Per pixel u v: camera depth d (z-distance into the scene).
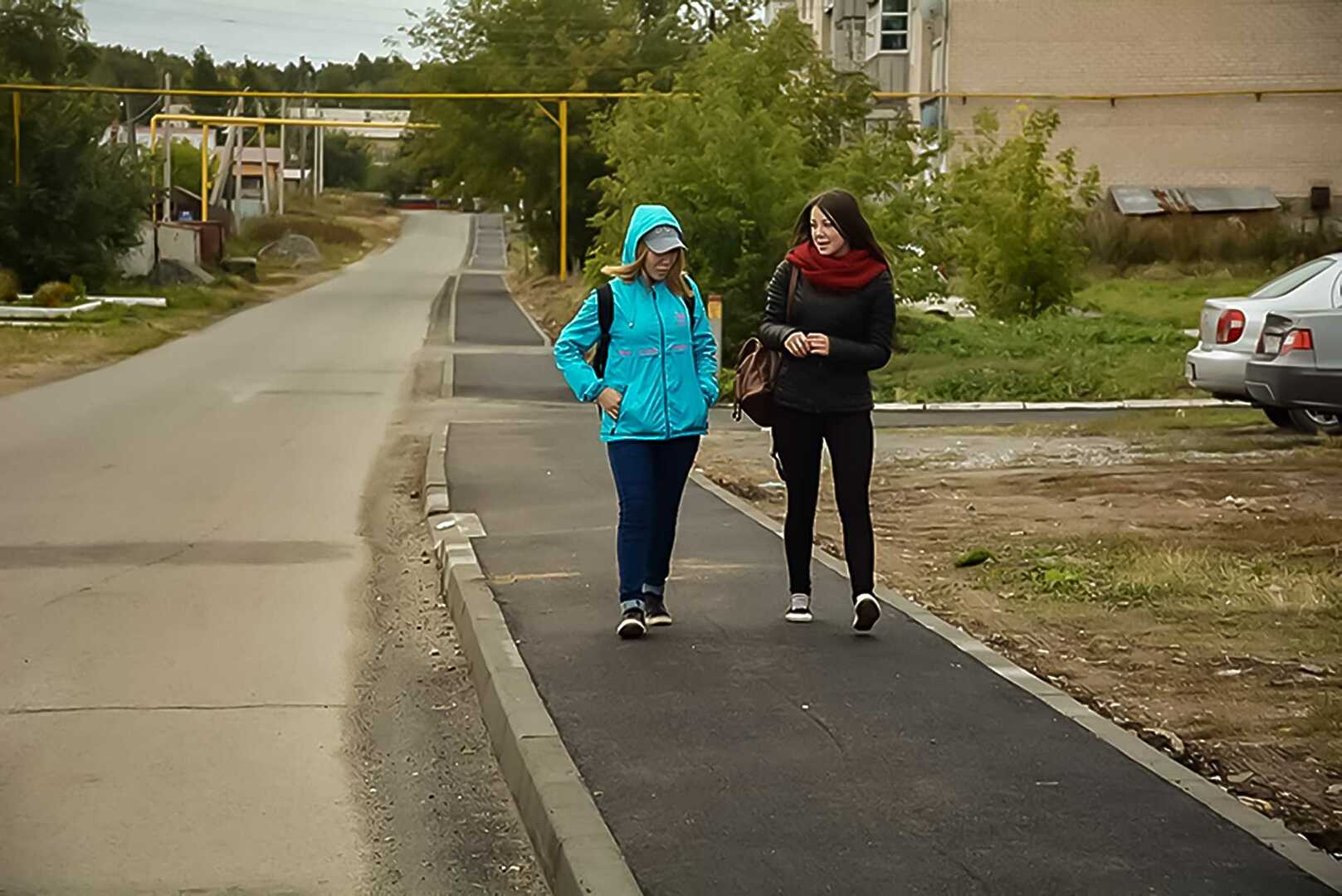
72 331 34.88
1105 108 49.75
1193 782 5.25
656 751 5.61
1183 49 49.41
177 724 6.50
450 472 13.65
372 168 154.75
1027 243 31.52
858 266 7.21
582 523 10.80
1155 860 4.56
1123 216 46.44
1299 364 14.66
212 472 14.38
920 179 26.70
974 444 15.68
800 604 7.61
